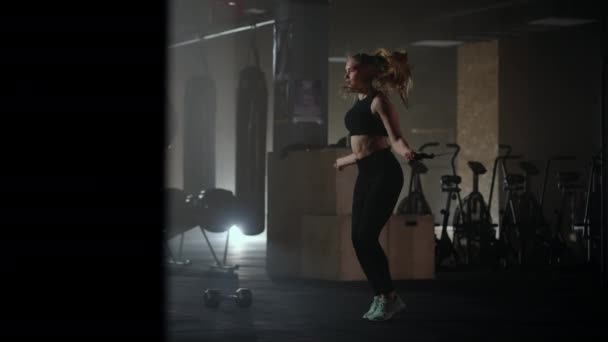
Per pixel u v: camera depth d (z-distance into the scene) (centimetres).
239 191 824
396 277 729
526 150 1368
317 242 716
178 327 449
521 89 1371
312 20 786
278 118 787
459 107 1441
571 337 424
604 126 664
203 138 1012
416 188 915
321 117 788
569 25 1284
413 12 1191
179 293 624
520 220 902
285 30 781
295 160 746
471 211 899
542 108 1362
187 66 1628
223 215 707
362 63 477
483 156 1398
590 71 1318
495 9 1163
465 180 1431
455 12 1187
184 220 712
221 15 879
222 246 1235
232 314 507
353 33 1351
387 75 479
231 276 727
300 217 742
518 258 929
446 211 862
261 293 626
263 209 824
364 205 468
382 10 1180
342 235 698
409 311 527
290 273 749
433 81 1573
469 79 1428
